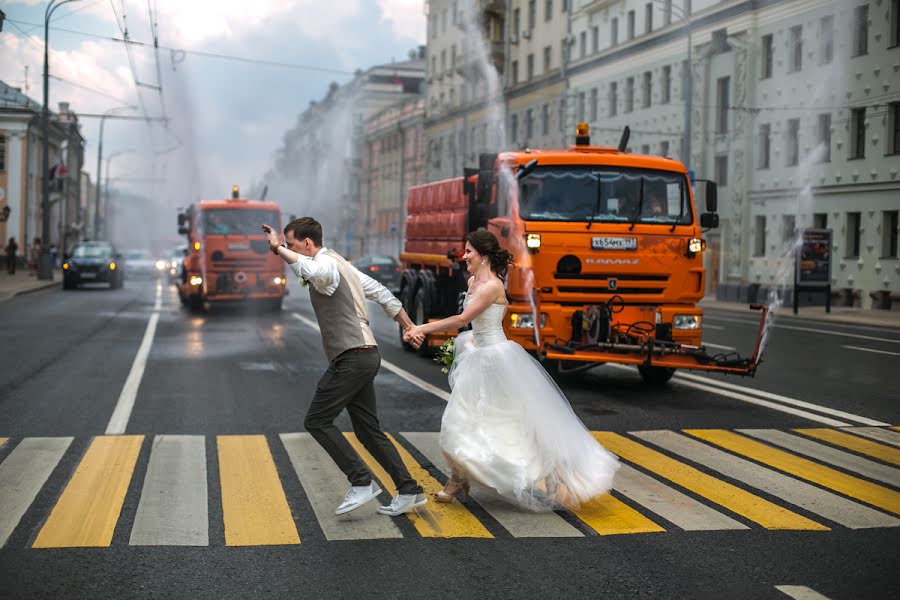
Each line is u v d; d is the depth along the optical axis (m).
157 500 6.51
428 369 14.02
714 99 42.81
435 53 78.88
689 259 12.10
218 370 13.73
